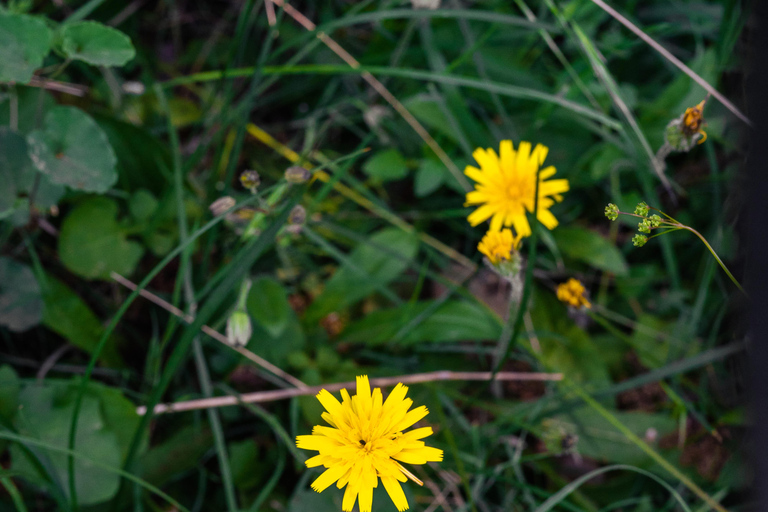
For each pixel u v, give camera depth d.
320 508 0.58
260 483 0.61
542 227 0.63
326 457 0.51
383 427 0.51
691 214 0.65
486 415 0.63
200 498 0.60
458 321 0.63
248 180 0.55
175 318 0.58
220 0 0.68
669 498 0.61
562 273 0.65
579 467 0.62
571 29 0.63
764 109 0.59
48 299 0.60
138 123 0.65
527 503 0.61
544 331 0.63
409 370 0.63
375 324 0.63
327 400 0.52
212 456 0.61
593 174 0.64
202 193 0.64
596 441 0.62
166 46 0.68
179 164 0.59
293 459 0.61
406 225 0.64
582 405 0.60
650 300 0.65
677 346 0.63
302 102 0.68
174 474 0.60
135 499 0.57
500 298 0.64
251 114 0.67
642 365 0.64
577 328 0.64
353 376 0.62
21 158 0.58
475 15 0.60
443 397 0.62
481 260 0.65
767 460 0.58
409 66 0.67
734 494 0.60
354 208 0.66
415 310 0.63
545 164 0.65
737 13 0.62
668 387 0.63
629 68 0.67
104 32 0.56
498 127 0.66
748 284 0.58
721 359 0.63
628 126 0.64
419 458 0.51
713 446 0.61
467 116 0.64
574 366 0.63
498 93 0.66
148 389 0.61
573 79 0.65
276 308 0.61
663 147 0.57
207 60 0.67
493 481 0.61
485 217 0.59
